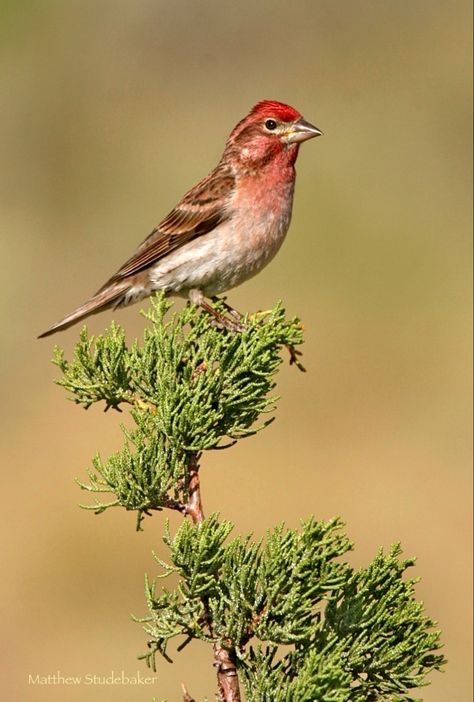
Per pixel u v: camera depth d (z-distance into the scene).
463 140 17.86
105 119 18.84
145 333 5.22
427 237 16.66
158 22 19.78
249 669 4.34
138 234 17.59
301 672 4.20
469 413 13.92
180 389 5.01
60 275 16.69
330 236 16.61
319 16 20.16
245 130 8.67
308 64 19.64
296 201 17.00
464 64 19.06
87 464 12.54
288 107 8.70
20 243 17.00
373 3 20.12
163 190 18.17
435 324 15.43
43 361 14.78
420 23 19.88
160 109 19.23
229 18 19.95
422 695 9.84
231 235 8.55
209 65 19.75
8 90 18.64
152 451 4.70
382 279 16.17
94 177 18.25
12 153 18.22
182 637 10.00
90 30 19.44
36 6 19.06
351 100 18.81
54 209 17.81
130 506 4.69
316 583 4.27
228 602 4.31
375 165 17.58
